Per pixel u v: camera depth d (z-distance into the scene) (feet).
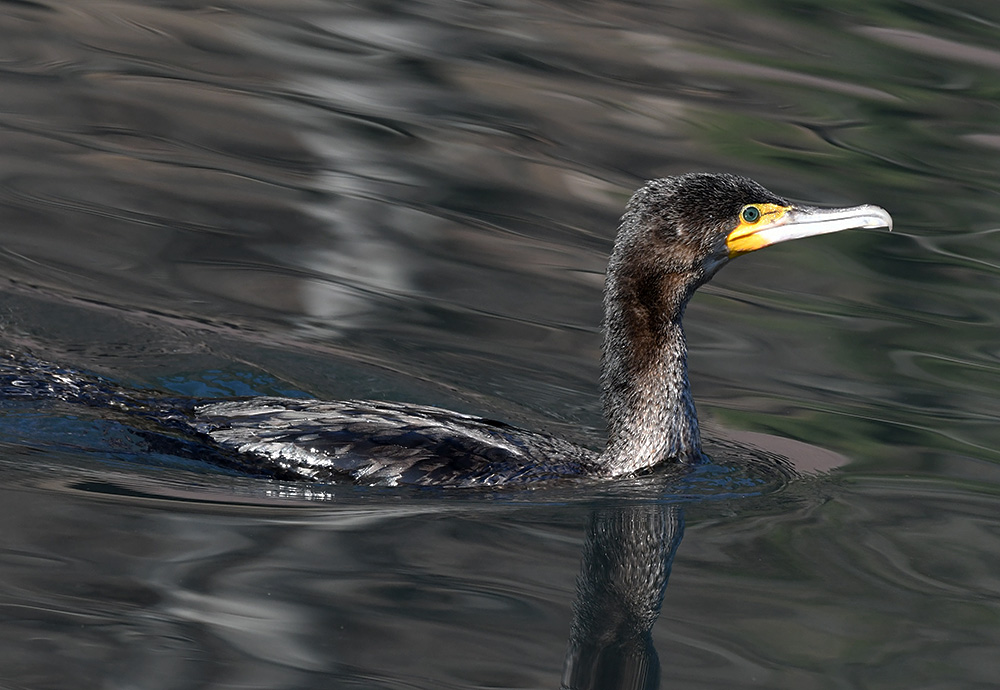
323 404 38.34
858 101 64.95
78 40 66.44
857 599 32.17
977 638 30.53
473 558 32.53
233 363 43.68
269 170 57.26
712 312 51.13
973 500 38.37
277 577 30.73
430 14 71.97
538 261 52.60
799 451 41.63
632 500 36.78
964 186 59.47
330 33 69.31
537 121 62.03
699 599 31.91
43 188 54.03
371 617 29.50
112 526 32.22
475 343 47.09
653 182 37.86
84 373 40.27
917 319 51.21
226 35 68.44
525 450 37.83
